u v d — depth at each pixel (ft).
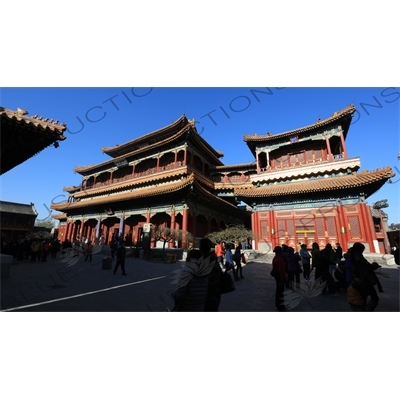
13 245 79.41
